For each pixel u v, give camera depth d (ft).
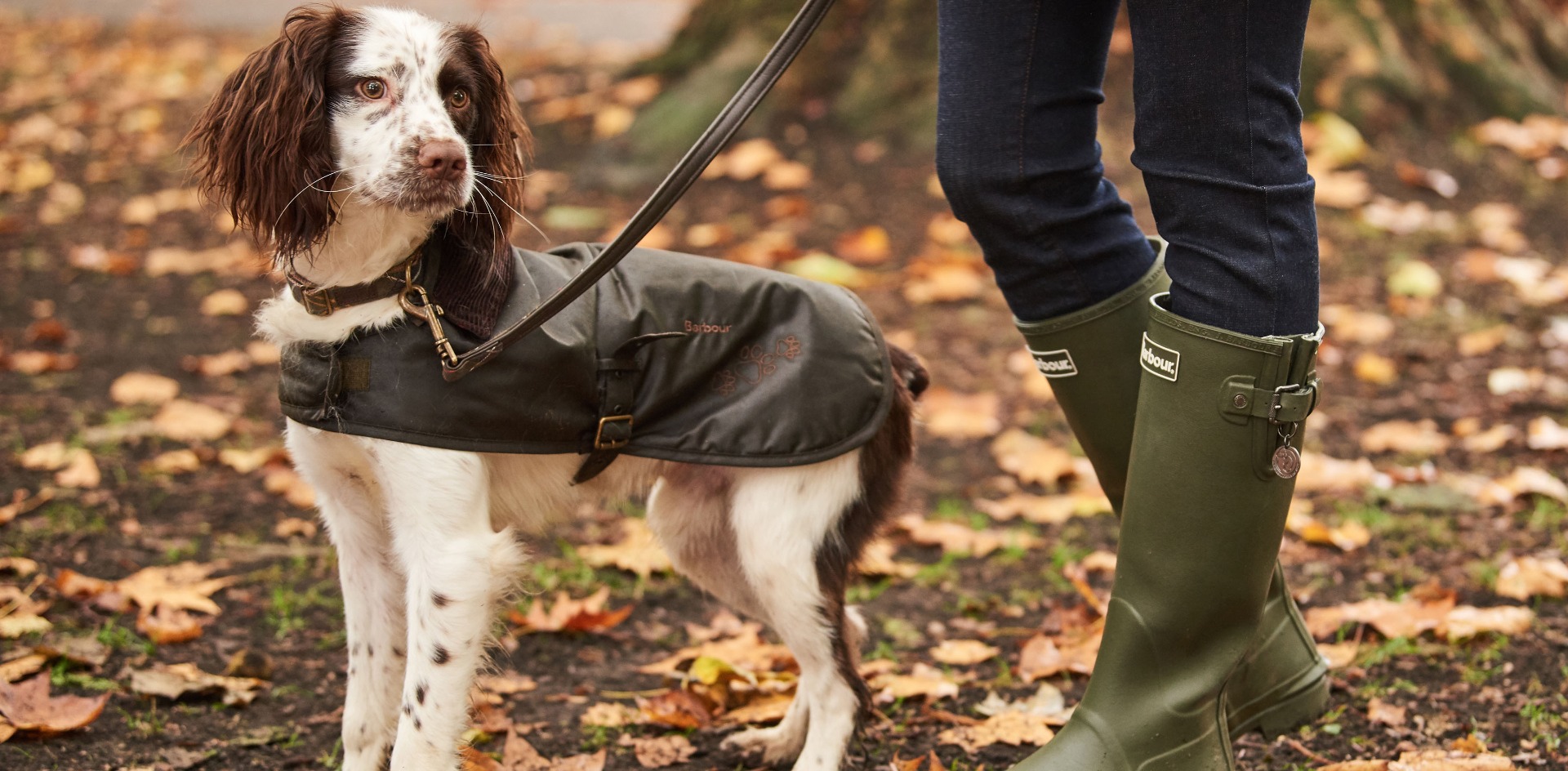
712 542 8.18
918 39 21.12
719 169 20.29
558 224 18.71
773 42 21.56
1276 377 5.99
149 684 8.25
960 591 10.37
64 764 7.46
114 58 28.78
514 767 7.60
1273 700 7.50
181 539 10.88
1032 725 7.93
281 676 8.78
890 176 19.74
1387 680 8.30
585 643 9.59
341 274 6.73
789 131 20.92
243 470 12.34
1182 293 6.19
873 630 9.67
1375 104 20.07
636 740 8.07
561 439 6.96
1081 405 7.19
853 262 17.60
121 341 15.58
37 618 9.04
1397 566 10.16
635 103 22.07
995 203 6.72
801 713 7.94
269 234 6.83
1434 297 16.10
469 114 7.14
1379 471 11.98
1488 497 11.16
